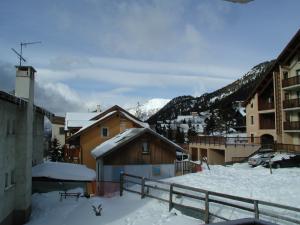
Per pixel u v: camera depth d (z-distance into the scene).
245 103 56.59
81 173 25.84
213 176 23.53
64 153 52.44
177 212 14.45
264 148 45.53
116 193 19.41
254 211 11.55
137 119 47.44
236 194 16.61
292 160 34.16
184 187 14.25
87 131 39.00
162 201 15.92
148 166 27.89
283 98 46.69
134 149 27.75
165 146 28.52
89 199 18.72
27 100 18.81
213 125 94.44
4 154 16.11
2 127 15.71
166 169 28.31
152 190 18.31
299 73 44.56
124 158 27.44
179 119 137.00
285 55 45.59
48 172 24.52
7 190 16.62
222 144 49.06
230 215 12.73
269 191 16.97
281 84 46.31
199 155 56.91
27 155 18.66
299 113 44.84
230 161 44.91
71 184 24.45
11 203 17.50
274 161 33.66
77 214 16.83
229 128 92.31
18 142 18.39
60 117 78.56
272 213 12.24
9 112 16.98
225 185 19.20
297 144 44.00
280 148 43.75
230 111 106.00
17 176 18.25
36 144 27.12
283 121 46.41
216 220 12.66
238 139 53.00
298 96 44.97
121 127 39.59
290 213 12.58
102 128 39.22
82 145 38.81
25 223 18.16
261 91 52.44
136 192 18.19
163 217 14.18
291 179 21.09
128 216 15.09
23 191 18.20
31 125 19.77
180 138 79.69
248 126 56.34
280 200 14.92
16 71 18.83
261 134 52.38
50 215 18.69
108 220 15.12
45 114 25.28
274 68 48.19
